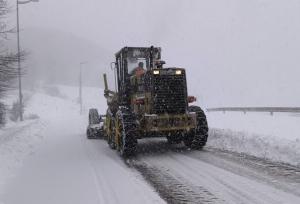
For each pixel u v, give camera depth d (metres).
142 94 12.78
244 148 12.53
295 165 9.89
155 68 12.54
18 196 8.05
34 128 22.28
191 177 9.17
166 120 12.12
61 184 8.87
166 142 14.98
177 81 12.38
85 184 8.78
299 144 11.30
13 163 11.20
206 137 12.76
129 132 11.84
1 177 9.51
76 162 11.49
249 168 9.71
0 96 21.91
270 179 8.59
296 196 7.39
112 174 9.73
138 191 8.09
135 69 14.12
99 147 14.68
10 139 15.94
